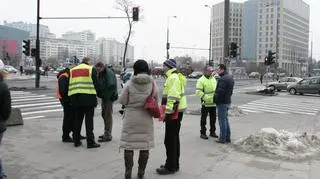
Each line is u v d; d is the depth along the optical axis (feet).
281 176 26.07
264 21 344.28
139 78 22.53
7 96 20.27
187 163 28.68
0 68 20.20
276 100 105.91
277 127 50.98
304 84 137.69
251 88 174.40
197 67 344.49
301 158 30.78
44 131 39.78
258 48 349.41
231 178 25.23
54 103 75.46
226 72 35.94
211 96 38.37
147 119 22.91
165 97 25.75
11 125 42.50
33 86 129.80
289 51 364.38
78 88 31.42
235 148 33.86
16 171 25.16
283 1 340.18
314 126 54.85
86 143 33.91
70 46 540.11
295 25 378.94
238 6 269.23
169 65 25.34
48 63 457.27
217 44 264.11
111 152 30.86
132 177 24.49
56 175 24.58
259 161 29.76
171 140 25.62
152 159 29.30
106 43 528.63
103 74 34.86
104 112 35.24
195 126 46.52
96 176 24.61
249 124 52.13
